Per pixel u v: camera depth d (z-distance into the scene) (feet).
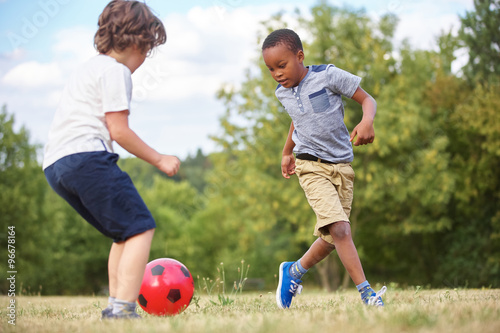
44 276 78.23
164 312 9.82
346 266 9.84
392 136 44.65
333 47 48.75
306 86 10.30
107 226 7.83
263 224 50.60
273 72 10.22
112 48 8.68
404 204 53.21
